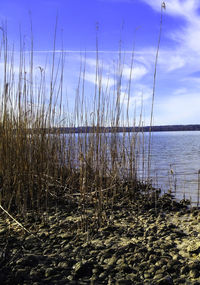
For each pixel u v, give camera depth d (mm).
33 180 4270
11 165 4176
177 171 8086
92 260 2664
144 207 4633
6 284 2260
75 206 4504
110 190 5086
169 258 2707
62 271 2488
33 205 4090
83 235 3326
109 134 5320
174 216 4195
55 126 5336
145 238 3266
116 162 5324
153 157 11734
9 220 3773
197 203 4633
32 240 3141
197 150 15094
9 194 4109
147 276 2420
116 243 3104
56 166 5266
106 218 4000
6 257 2707
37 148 4418
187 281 2326
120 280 2316
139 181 6090
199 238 3195
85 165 4254
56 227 3566
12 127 4297
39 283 2279
